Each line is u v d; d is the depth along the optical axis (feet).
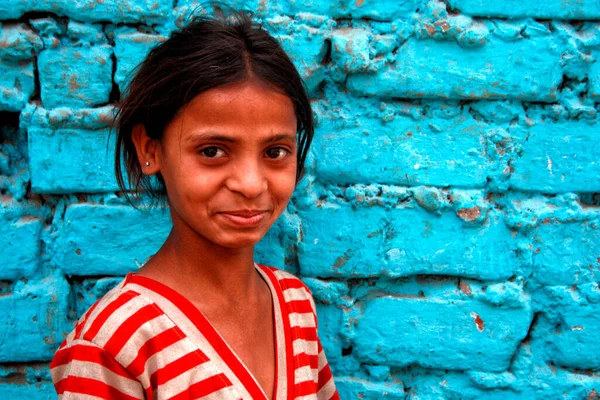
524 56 3.95
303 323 3.36
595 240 4.21
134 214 4.08
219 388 2.68
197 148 2.56
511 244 4.22
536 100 4.03
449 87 3.97
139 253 4.14
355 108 4.05
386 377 4.47
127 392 2.59
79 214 4.05
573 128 4.08
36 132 3.90
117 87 3.93
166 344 2.65
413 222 4.17
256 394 2.75
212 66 2.48
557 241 4.20
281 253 4.20
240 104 2.48
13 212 4.04
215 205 2.61
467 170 4.11
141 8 3.79
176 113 2.57
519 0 3.89
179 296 2.78
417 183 4.13
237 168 2.56
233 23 2.94
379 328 4.36
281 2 3.88
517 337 4.33
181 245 2.85
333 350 4.40
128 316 2.64
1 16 3.73
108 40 3.88
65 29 3.83
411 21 3.90
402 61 3.94
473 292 4.32
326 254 4.21
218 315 2.89
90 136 3.95
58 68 3.84
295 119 2.81
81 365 2.57
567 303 4.27
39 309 4.14
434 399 4.49
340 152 4.08
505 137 4.07
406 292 4.38
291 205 4.13
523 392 4.41
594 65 3.98
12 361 4.22
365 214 4.15
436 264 4.22
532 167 4.11
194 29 2.71
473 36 3.86
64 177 3.98
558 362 4.37
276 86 2.59
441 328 4.34
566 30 3.94
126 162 3.24
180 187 2.64
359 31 3.92
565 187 4.15
